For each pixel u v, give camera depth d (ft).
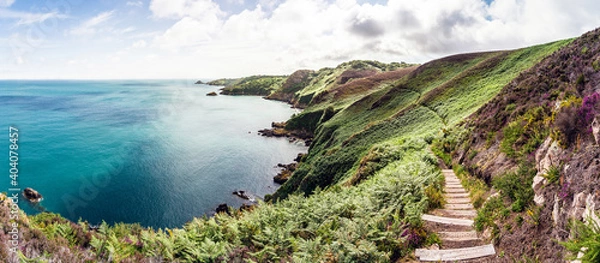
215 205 151.84
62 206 136.36
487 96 141.59
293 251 34.91
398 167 71.92
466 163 61.62
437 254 28.78
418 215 34.42
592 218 19.97
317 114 343.05
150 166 198.39
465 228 32.91
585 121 28.22
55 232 33.06
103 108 416.87
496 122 63.10
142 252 33.30
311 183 143.33
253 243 37.27
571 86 46.78
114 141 251.39
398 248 31.14
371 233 32.24
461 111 139.13
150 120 356.38
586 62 50.62
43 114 341.00
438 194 42.73
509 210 30.71
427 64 300.61
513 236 27.25
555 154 30.53
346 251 30.71
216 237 37.91
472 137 69.46
